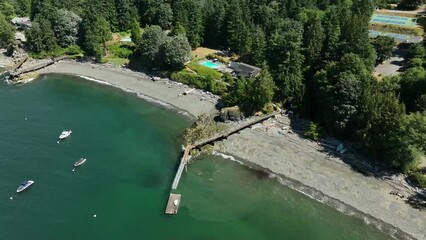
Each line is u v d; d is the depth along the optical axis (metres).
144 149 132.62
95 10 196.25
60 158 126.81
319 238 100.44
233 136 136.00
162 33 181.38
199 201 111.50
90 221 104.19
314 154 125.50
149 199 111.69
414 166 114.06
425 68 144.38
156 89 169.75
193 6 198.38
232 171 122.12
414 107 124.88
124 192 113.88
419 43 159.25
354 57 131.88
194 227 103.25
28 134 138.50
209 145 131.62
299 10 186.75
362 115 123.25
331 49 149.00
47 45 197.62
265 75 142.38
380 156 119.19
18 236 99.00
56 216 105.31
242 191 114.88
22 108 156.12
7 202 108.94
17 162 124.12
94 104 160.38
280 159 124.75
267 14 183.25
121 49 196.88
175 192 114.25
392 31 180.62
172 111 154.88
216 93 162.62
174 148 133.12
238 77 162.88
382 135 115.69
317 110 141.38
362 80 128.25
